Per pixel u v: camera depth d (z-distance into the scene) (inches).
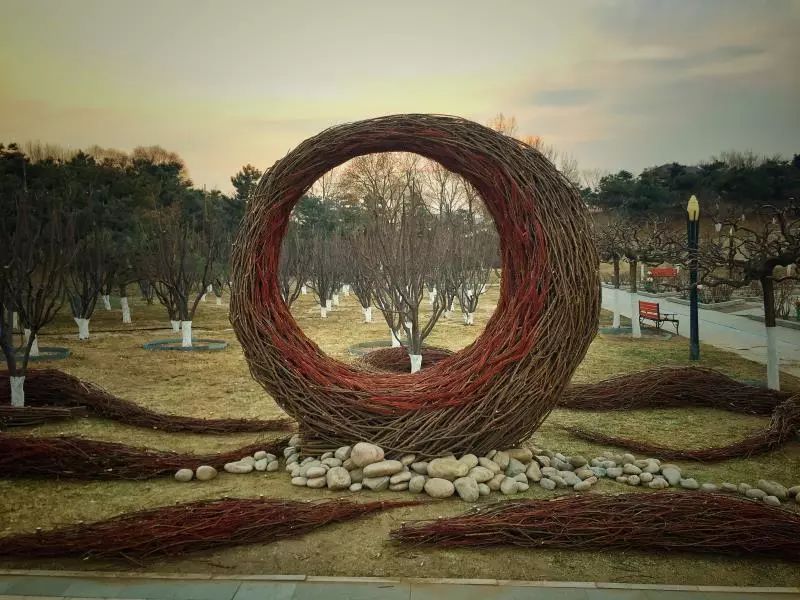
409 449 271.9
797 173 1440.7
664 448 317.4
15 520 235.8
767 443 320.5
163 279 774.5
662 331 799.7
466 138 284.4
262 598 180.4
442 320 968.9
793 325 815.1
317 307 1227.2
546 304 270.7
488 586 186.7
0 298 399.9
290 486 267.9
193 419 370.3
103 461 282.4
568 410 415.8
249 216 293.7
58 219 553.6
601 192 1722.4
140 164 1434.5
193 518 217.5
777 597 180.2
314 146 291.3
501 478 262.5
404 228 533.0
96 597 180.5
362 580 190.4
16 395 394.3
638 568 198.4
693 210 577.3
